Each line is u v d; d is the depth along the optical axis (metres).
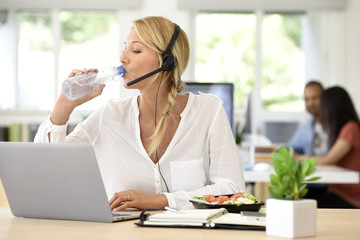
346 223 1.41
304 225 1.21
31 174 1.47
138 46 1.90
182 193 1.77
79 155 1.38
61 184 1.43
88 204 1.42
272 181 1.23
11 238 1.21
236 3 6.85
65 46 7.01
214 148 1.98
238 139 4.09
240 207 1.54
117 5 6.82
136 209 1.72
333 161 4.20
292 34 7.02
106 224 1.40
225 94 3.30
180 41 1.97
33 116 6.85
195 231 1.29
